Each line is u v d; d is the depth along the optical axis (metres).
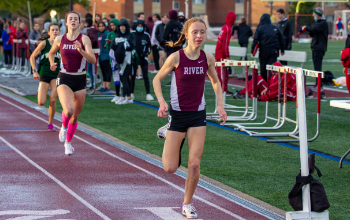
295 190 7.02
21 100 20.88
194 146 7.37
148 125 15.39
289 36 25.56
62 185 9.05
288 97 20.69
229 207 7.93
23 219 7.21
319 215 7.00
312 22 86.62
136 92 23.67
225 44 20.36
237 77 28.97
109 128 14.87
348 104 9.23
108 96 22.48
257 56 24.28
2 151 11.80
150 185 9.12
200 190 8.84
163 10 101.50
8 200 8.12
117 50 19.30
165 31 22.02
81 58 11.25
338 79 25.78
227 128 15.13
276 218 7.42
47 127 15.09
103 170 10.16
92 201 8.14
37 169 10.18
